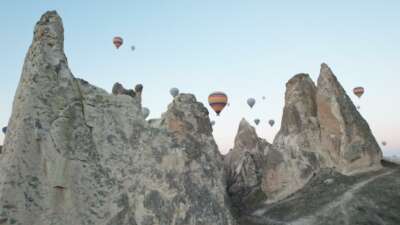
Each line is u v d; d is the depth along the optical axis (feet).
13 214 35.81
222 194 53.72
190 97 66.64
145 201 45.91
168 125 62.54
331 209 69.67
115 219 42.29
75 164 41.16
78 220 39.50
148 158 48.80
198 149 55.52
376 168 84.43
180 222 46.75
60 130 40.98
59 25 46.11
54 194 38.88
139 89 68.95
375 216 64.75
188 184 50.03
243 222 75.77
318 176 86.02
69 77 44.16
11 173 36.99
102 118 47.37
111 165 45.19
